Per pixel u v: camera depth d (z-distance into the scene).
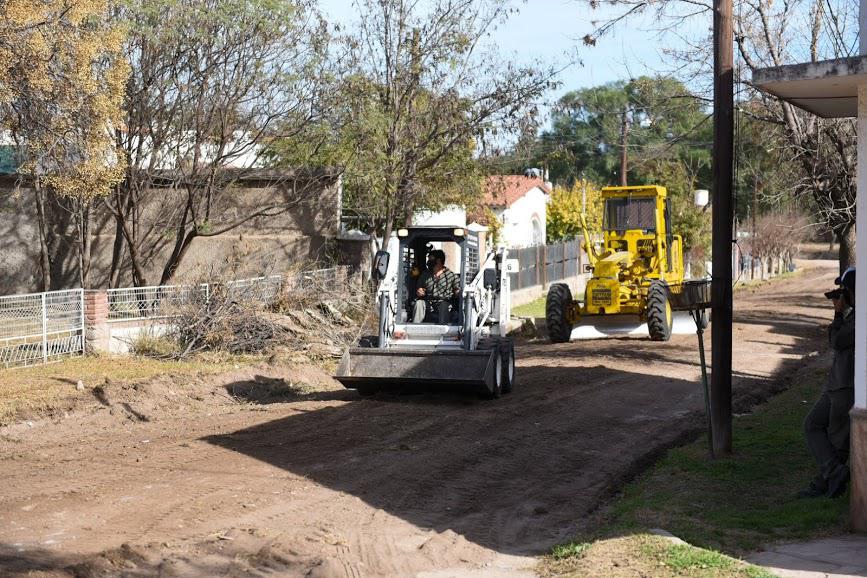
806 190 21.78
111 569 7.02
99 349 18.14
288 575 7.06
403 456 11.07
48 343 17.44
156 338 19.09
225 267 23.27
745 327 25.70
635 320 23.80
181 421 13.17
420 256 15.27
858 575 6.84
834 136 20.30
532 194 48.88
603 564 7.24
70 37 15.94
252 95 21.34
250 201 25.91
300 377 17.16
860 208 8.02
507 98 24.89
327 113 22.31
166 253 26.05
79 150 16.45
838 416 9.02
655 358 19.62
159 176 22.20
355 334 20.56
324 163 25.44
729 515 8.59
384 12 24.78
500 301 16.11
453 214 34.47
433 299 14.94
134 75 19.94
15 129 16.31
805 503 8.84
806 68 7.94
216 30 20.06
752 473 10.14
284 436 12.06
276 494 9.34
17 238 25.95
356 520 8.65
